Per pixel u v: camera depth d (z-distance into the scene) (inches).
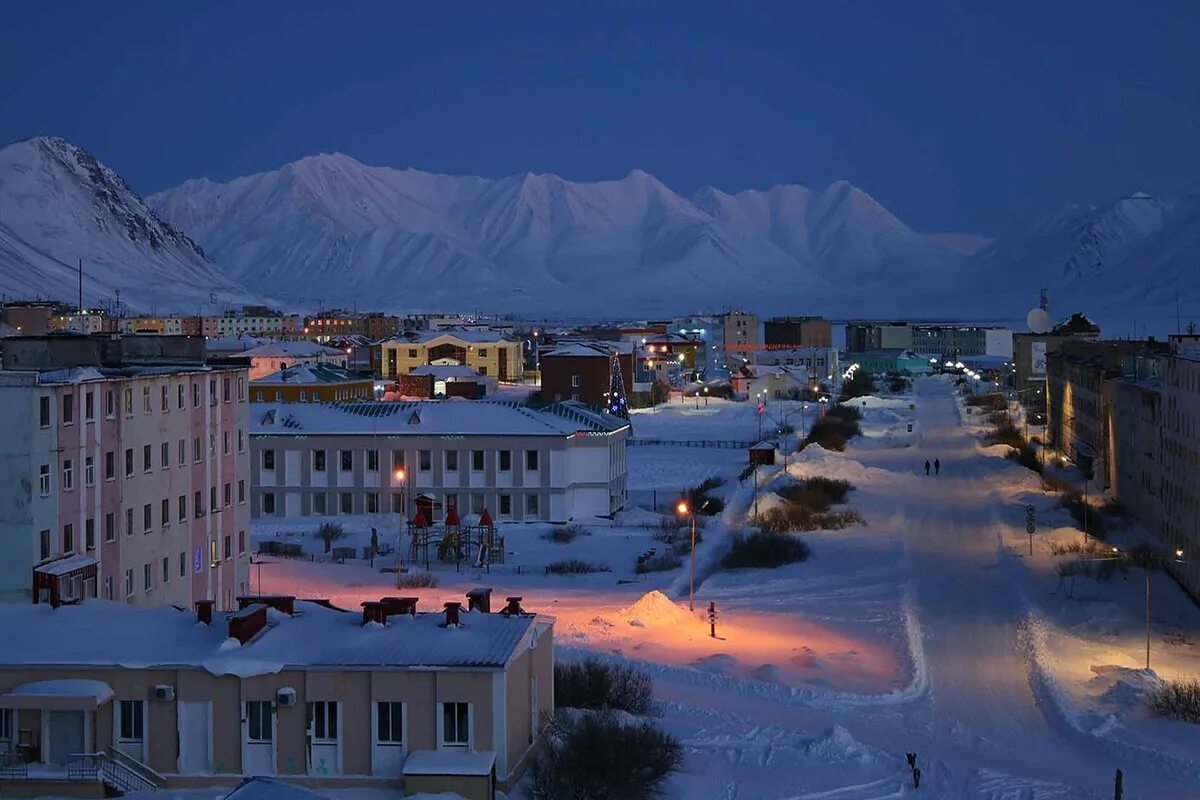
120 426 2787.9
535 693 2025.1
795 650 3006.9
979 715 2522.1
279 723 1817.2
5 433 2475.4
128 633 1958.7
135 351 3193.9
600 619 3221.0
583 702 2349.9
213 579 3223.4
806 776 2096.5
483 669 1801.2
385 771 1812.3
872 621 3346.5
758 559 4178.2
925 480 6220.5
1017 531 4675.2
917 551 4382.4
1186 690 2539.4
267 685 1822.1
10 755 1806.1
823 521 4872.0
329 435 4817.9
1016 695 2664.9
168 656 1851.6
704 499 5339.6
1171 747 2278.5
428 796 1716.3
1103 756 2257.6
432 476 4813.0
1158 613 3376.0
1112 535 4475.9
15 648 1895.9
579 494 4921.3
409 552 4269.2
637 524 4830.2
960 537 4650.6
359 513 4810.5
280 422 4886.8
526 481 4803.2
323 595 3521.2
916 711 2544.3
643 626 3171.8
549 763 1882.4
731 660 2844.5
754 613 3447.3
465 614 2070.6
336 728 1815.9
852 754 2207.2
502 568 4067.4
